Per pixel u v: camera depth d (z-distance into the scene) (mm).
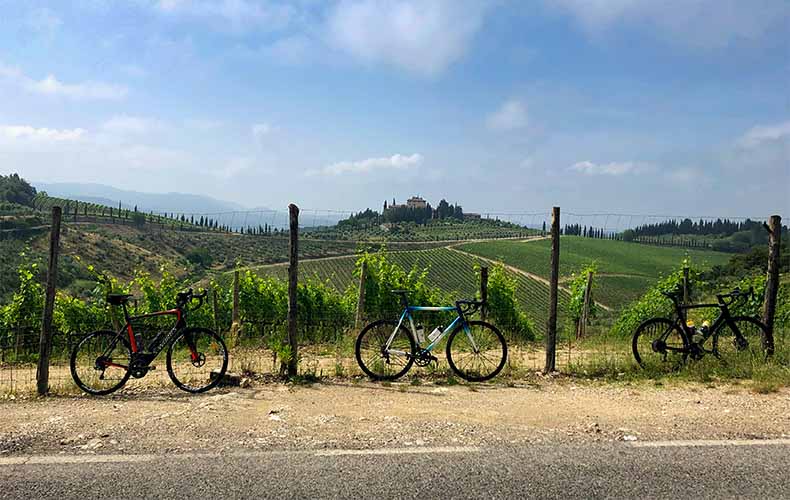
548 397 5953
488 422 4965
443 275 77438
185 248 71375
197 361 6605
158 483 3582
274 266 67188
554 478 3701
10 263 31609
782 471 3854
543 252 86500
